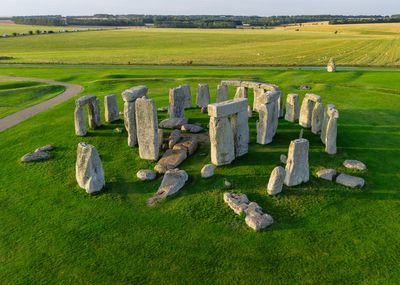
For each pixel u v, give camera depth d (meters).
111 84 57.06
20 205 22.14
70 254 18.09
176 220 20.17
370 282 16.08
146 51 112.50
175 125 31.78
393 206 21.03
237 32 199.25
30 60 89.50
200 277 16.55
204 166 24.03
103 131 32.53
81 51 115.50
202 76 63.03
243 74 64.19
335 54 95.12
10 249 18.56
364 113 37.69
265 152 27.31
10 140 32.06
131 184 23.86
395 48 102.38
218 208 20.83
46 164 26.86
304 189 22.34
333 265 17.02
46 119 37.78
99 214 20.98
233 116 25.53
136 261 17.55
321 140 29.19
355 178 23.05
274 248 18.02
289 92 48.56
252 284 16.12
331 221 19.86
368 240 18.47
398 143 29.41
